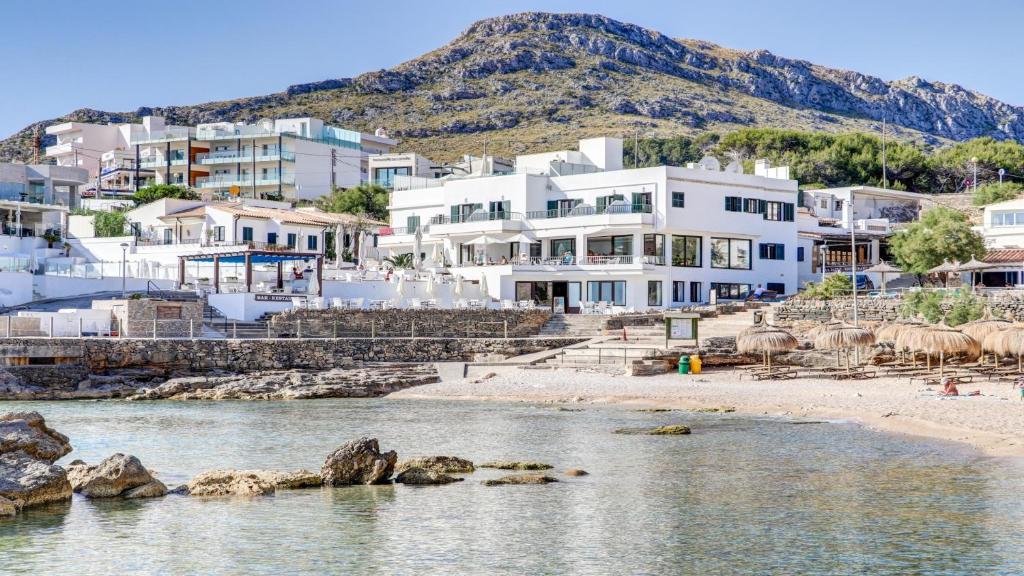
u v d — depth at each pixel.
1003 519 26.36
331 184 168.50
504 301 83.19
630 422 45.44
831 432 41.28
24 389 57.06
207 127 169.88
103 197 147.00
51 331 62.09
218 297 73.56
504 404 53.62
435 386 60.50
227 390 58.09
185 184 163.12
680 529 26.00
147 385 59.75
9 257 80.38
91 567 23.25
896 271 90.25
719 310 84.00
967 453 35.56
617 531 25.91
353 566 23.25
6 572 22.88
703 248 93.81
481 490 30.75
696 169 92.88
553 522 26.81
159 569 23.11
